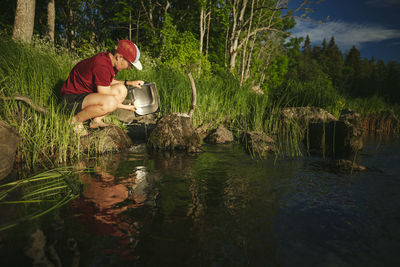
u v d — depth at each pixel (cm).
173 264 132
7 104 341
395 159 367
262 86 2936
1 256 135
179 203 207
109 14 2188
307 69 4434
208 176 280
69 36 2095
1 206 196
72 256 136
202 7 1703
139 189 237
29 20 943
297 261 137
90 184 247
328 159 367
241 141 514
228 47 2252
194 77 830
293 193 232
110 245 147
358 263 136
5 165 263
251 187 247
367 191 237
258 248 148
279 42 2922
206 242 153
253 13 2231
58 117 359
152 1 1945
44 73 425
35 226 166
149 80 724
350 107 995
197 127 620
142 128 581
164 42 1464
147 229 166
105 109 376
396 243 154
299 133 530
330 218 185
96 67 362
